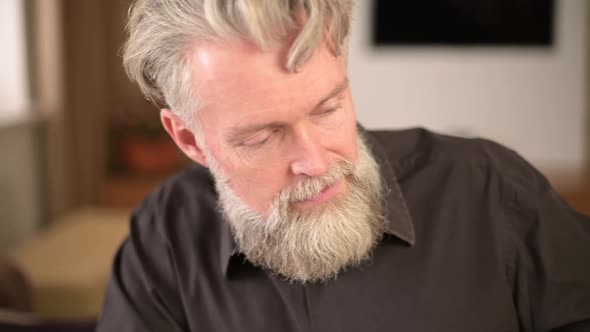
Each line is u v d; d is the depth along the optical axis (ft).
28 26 9.57
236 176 2.68
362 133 3.33
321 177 2.61
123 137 12.64
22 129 9.32
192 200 3.48
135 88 12.62
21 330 4.29
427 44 13.28
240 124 2.43
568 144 13.33
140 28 2.68
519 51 13.08
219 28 2.28
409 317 2.90
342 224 2.71
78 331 4.26
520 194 3.11
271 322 3.05
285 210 2.68
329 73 2.41
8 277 5.25
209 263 3.25
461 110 13.51
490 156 3.26
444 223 3.07
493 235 3.04
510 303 2.95
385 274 2.97
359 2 13.24
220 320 3.11
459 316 2.89
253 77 2.34
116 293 3.34
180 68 2.55
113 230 8.67
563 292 2.95
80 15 10.76
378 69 13.53
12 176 9.04
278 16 2.23
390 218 2.98
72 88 10.80
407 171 3.27
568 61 12.98
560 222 3.07
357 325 2.94
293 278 2.94
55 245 8.09
